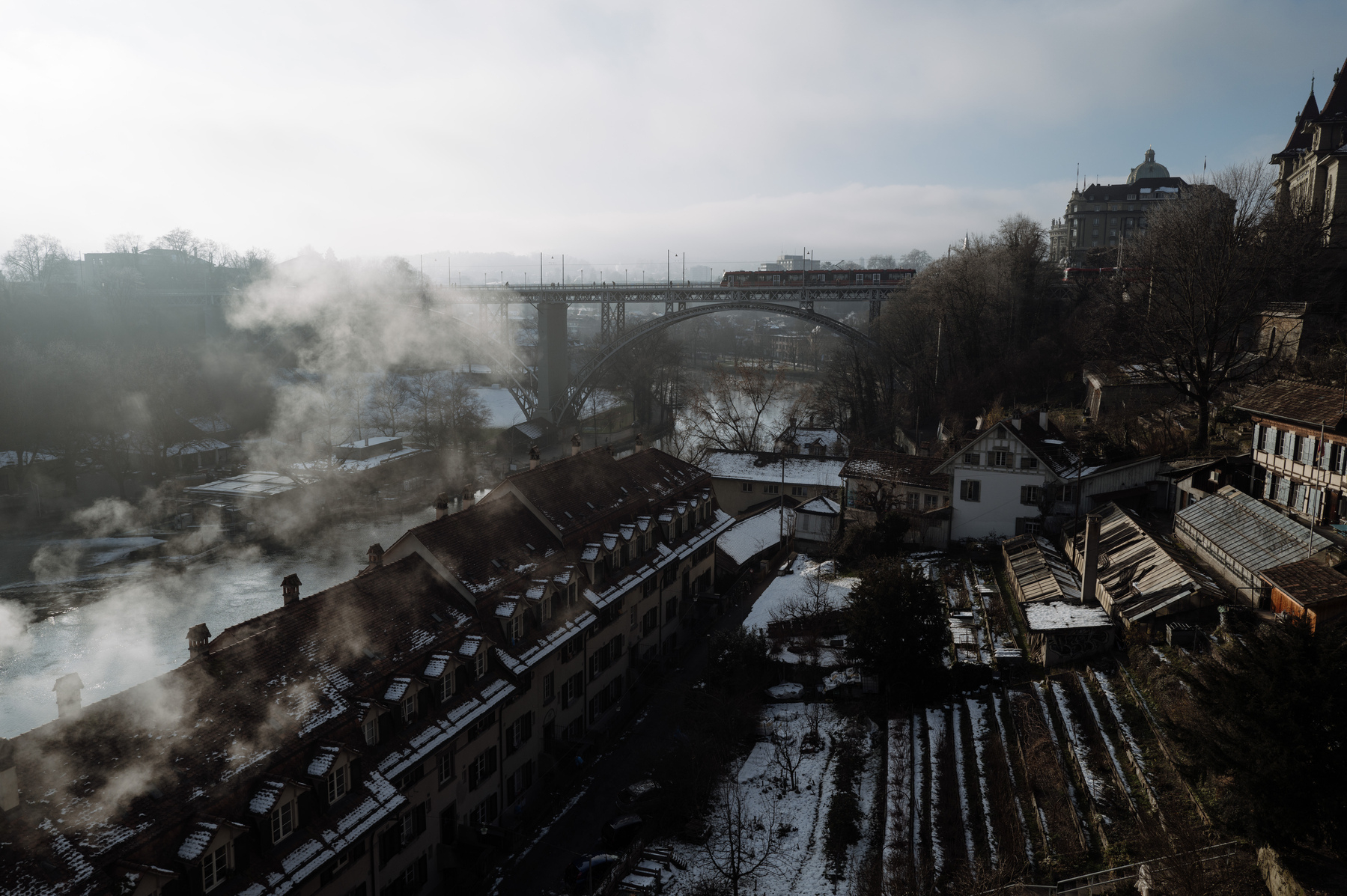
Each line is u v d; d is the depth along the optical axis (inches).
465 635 1311.5
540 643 1451.8
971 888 956.6
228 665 1027.9
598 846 1344.7
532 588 1476.4
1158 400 2743.6
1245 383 2466.8
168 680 971.9
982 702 1469.0
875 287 4667.8
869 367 4168.3
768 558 2571.4
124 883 778.8
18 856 748.0
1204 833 932.6
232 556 3171.8
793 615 1913.1
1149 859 931.3
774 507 2955.2
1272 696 799.1
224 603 2701.8
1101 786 1111.0
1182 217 2603.3
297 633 1125.1
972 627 1759.4
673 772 1396.4
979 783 1230.9
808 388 5073.8
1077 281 4030.5
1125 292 3184.1
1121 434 2532.0
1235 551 1476.4
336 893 1014.4
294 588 1202.0
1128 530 1788.9
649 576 1829.5
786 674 1758.1
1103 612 1537.9
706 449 3371.1
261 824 909.8
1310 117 3843.5
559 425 4889.3
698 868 1237.7
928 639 1518.2
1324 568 1254.9
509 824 1395.2
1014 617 1766.7
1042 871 998.4
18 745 832.9
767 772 1455.5
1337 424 1525.6
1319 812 766.5
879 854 1184.2
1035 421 2399.1
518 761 1423.5
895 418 3868.1
